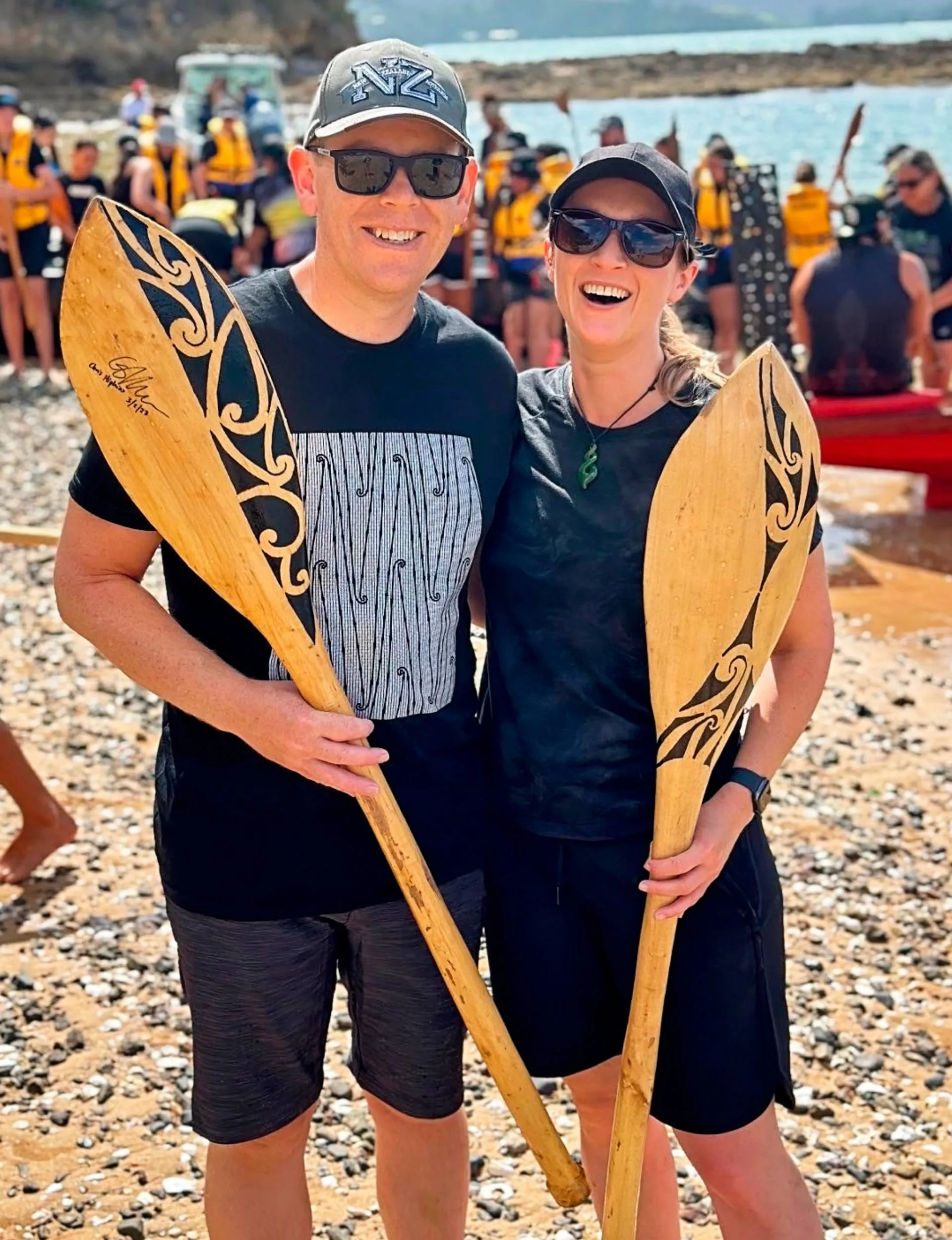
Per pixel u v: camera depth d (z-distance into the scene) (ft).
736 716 6.81
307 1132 7.54
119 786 15.64
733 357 32.89
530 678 7.12
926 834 14.78
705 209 32.27
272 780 6.77
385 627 6.79
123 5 180.65
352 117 6.33
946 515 25.98
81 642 20.13
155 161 37.83
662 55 243.40
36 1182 9.57
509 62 253.24
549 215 6.95
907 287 24.52
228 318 6.45
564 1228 9.28
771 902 7.22
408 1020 7.26
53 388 35.58
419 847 6.93
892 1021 11.60
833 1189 9.67
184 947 7.05
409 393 6.75
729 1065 7.02
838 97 171.94
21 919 12.86
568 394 7.14
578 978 7.29
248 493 6.44
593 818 7.05
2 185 34.71
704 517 6.65
